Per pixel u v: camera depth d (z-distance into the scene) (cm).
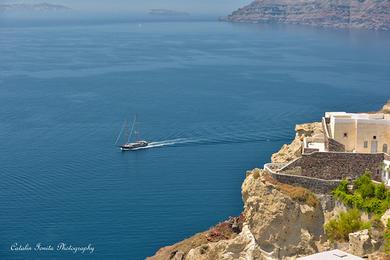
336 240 10319
